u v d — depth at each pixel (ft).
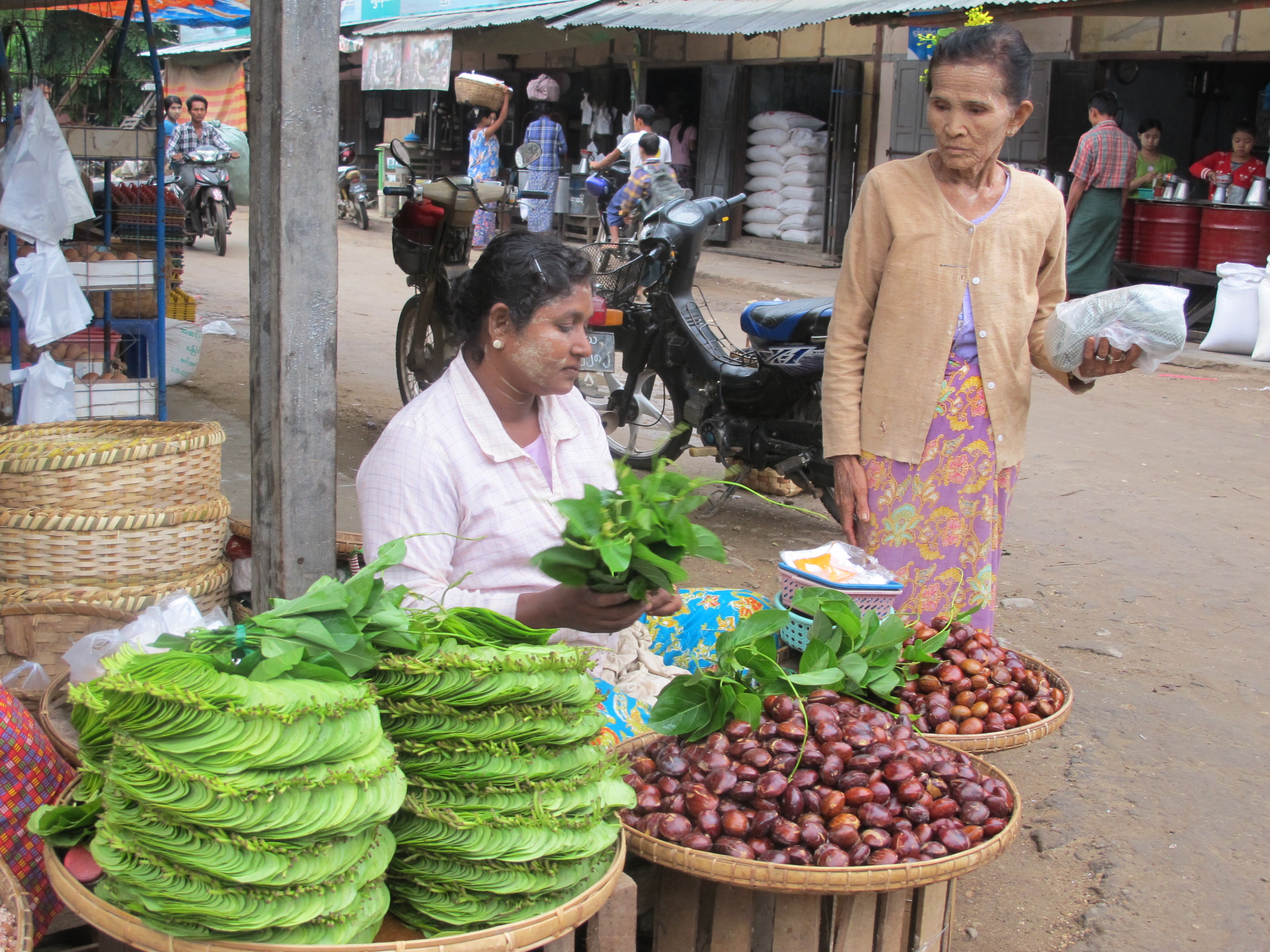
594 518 6.57
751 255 50.14
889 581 9.74
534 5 41.75
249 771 5.24
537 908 6.03
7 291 15.30
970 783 7.68
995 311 9.61
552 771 6.17
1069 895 9.92
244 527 11.75
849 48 46.09
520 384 7.93
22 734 7.23
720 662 8.33
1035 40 39.88
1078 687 13.74
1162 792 11.50
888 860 6.94
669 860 6.99
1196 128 45.70
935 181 9.61
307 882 5.29
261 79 8.64
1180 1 28.12
